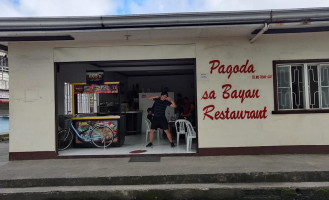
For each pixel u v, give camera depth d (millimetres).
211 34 6422
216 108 6711
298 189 4816
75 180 5199
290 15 5562
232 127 6699
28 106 6770
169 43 6730
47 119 6766
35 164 6266
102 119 7969
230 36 6676
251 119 6695
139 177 5184
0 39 6488
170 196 4844
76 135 7914
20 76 6770
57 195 4895
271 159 6168
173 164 5953
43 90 6773
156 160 6363
